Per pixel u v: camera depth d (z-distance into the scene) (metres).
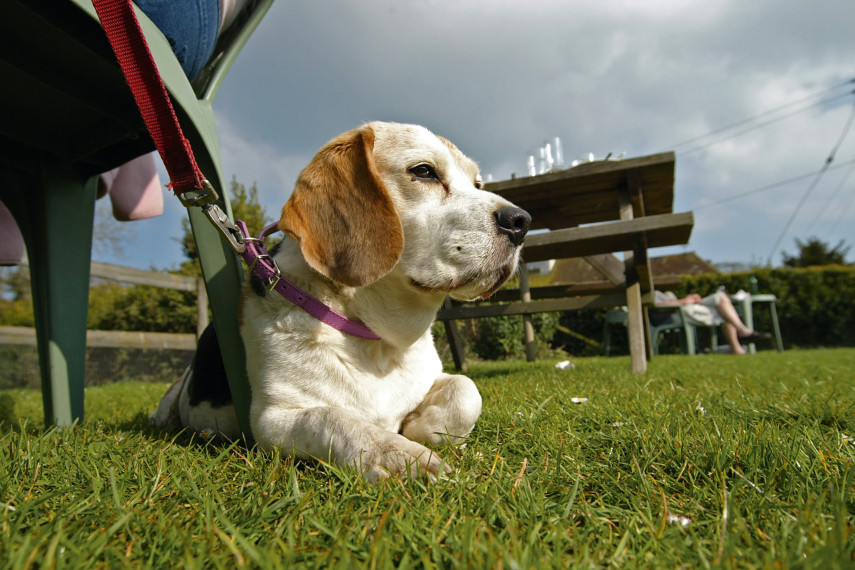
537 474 0.33
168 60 0.43
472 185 0.52
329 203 0.45
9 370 1.75
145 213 0.72
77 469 0.35
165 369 1.98
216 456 0.41
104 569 0.21
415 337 0.48
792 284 4.01
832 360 1.65
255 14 0.52
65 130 0.56
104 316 2.58
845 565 0.19
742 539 0.24
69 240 0.61
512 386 0.79
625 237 1.03
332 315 0.44
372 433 0.36
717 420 0.47
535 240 1.06
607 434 0.44
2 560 0.20
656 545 0.23
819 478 0.32
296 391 0.43
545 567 0.20
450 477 0.32
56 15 0.40
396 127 0.53
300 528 0.25
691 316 2.72
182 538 0.23
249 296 0.48
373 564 0.20
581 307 1.17
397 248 0.45
